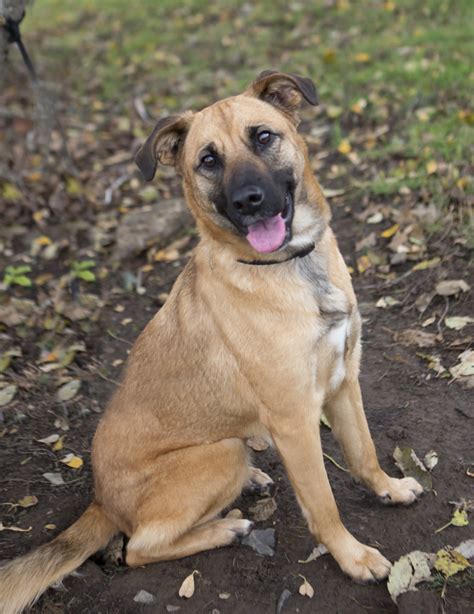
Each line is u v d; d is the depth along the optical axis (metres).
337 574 1.24
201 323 1.27
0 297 1.94
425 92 2.40
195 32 3.64
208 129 1.26
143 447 1.31
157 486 1.29
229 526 1.31
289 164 1.25
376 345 1.63
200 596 1.24
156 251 2.06
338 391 1.29
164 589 1.25
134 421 1.32
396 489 1.32
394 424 1.46
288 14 3.52
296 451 1.22
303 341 1.21
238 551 1.29
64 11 4.26
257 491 1.41
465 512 1.28
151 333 1.33
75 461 1.50
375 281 1.78
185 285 1.31
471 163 1.97
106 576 1.29
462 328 1.59
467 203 1.85
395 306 1.70
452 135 2.10
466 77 2.42
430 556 1.22
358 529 1.30
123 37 3.75
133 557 1.29
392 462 1.40
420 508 1.31
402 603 1.16
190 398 1.29
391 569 1.21
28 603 1.24
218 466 1.29
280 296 1.22
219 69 3.18
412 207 1.92
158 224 2.11
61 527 1.38
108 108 3.04
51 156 2.54
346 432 1.31
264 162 1.23
